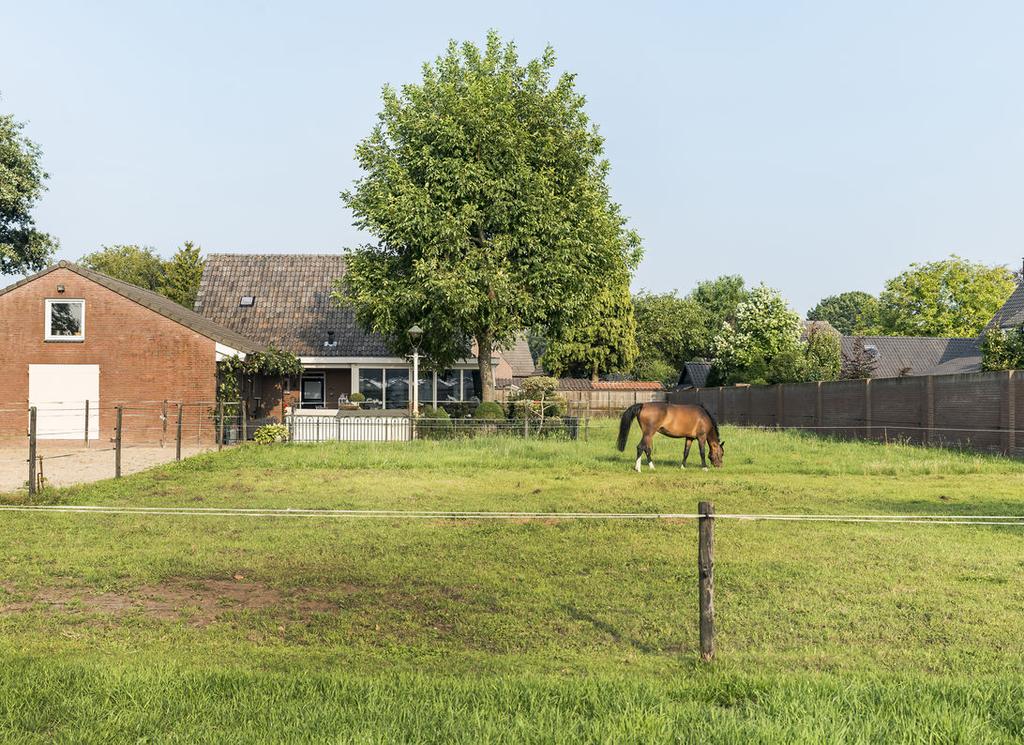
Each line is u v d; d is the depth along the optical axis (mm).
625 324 66562
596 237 31953
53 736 4477
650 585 8141
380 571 8680
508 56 33000
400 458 20516
